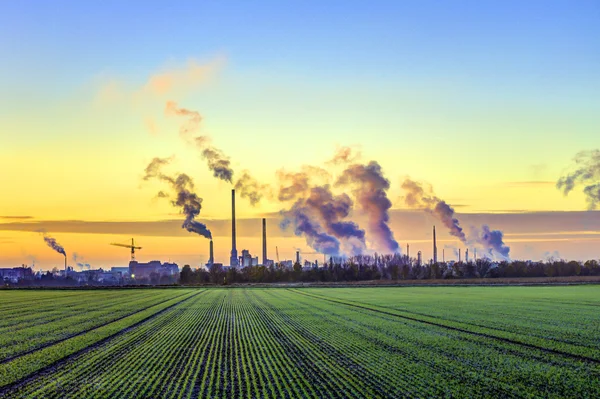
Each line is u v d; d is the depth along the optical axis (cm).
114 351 3706
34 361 3312
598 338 4197
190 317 6169
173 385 2639
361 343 3956
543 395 2428
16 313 6875
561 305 7506
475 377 2770
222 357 3397
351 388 2538
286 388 2544
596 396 2411
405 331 4678
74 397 2431
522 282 15525
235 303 8456
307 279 18862
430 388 2538
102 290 13800
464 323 5288
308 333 4578
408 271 19988
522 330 4709
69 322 5703
